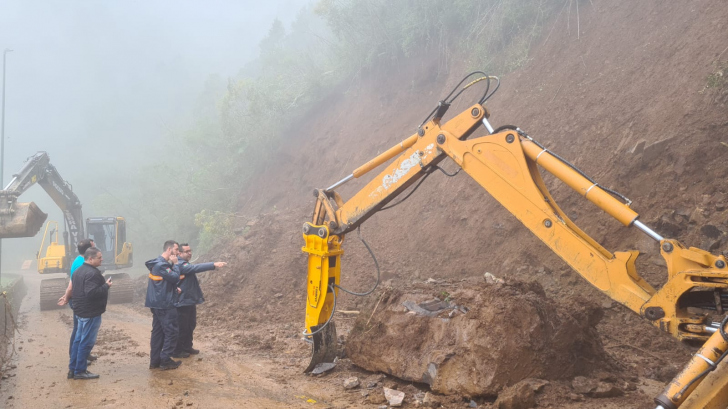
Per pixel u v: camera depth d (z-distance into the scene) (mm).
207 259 16641
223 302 12500
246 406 5477
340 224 6418
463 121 5434
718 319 6039
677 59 9898
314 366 6652
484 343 5234
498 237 10281
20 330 11133
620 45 11453
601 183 9289
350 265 12328
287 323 10336
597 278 4406
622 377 5570
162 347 7262
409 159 5758
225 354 7980
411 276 10961
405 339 5977
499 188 5027
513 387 4910
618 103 10328
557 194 9883
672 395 3342
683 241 7637
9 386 6465
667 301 4000
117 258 17125
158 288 7180
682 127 8805
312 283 6586
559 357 5297
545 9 14055
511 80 13570
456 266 10492
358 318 6684
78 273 6762
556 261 8891
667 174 8523
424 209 12656
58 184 16312
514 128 5160
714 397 3291
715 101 8664
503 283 5738
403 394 5383
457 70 15617
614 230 8578
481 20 15555
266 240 14297
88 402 5734
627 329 7195
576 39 12711
